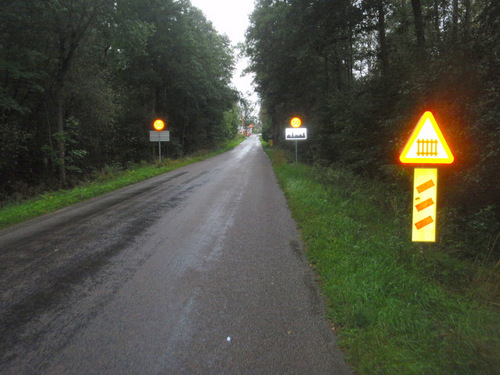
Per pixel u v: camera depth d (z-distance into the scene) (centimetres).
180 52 2700
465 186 619
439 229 615
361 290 400
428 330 320
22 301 399
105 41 1784
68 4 1518
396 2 1691
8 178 1697
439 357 280
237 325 346
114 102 2289
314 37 1644
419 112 859
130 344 312
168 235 673
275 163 2286
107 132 2373
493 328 317
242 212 877
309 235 649
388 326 328
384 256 510
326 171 1434
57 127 1872
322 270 479
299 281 456
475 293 404
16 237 666
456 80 723
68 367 279
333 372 274
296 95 2417
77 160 2053
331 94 1933
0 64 1385
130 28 1703
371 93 1337
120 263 522
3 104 1409
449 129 704
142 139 2769
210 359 290
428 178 446
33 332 333
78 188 1329
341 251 542
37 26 1521
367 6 1514
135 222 779
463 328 318
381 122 1179
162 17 2530
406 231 641
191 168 2139
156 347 308
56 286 440
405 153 439
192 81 2989
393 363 277
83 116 2023
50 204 977
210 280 459
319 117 2023
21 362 286
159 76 2794
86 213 883
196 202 1011
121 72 2647
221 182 1444
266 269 499
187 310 377
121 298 406
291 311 375
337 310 371
